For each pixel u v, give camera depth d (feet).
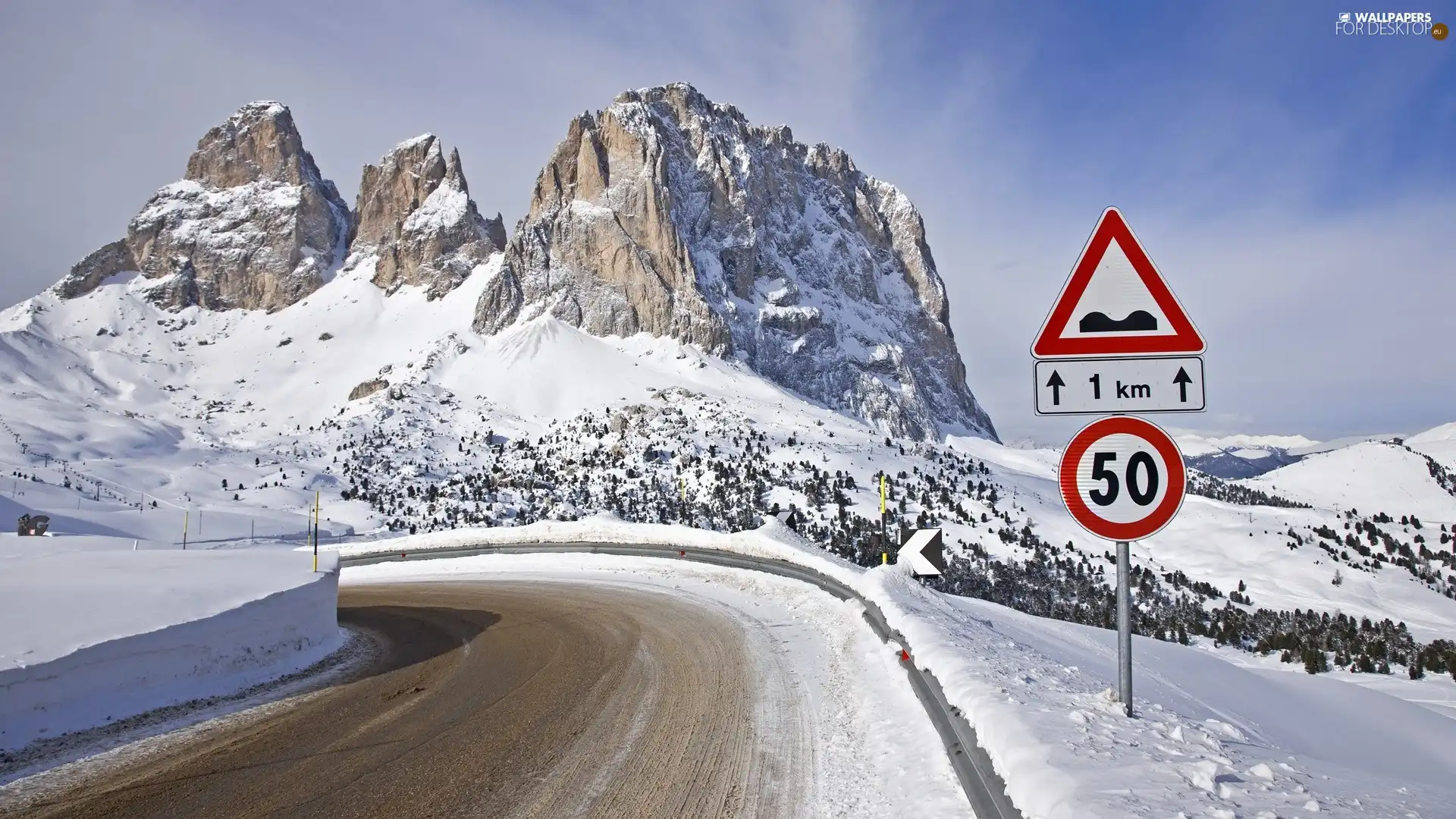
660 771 26.53
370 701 37.76
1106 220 20.99
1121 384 20.80
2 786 25.88
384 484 610.24
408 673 44.73
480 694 38.47
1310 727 63.72
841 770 25.94
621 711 34.35
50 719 32.04
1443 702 200.34
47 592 45.70
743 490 501.97
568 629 58.08
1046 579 440.45
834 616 57.41
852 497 522.47
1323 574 590.14
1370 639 383.65
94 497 471.21
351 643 56.54
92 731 32.50
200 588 49.01
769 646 48.78
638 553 106.22
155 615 40.96
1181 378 20.65
